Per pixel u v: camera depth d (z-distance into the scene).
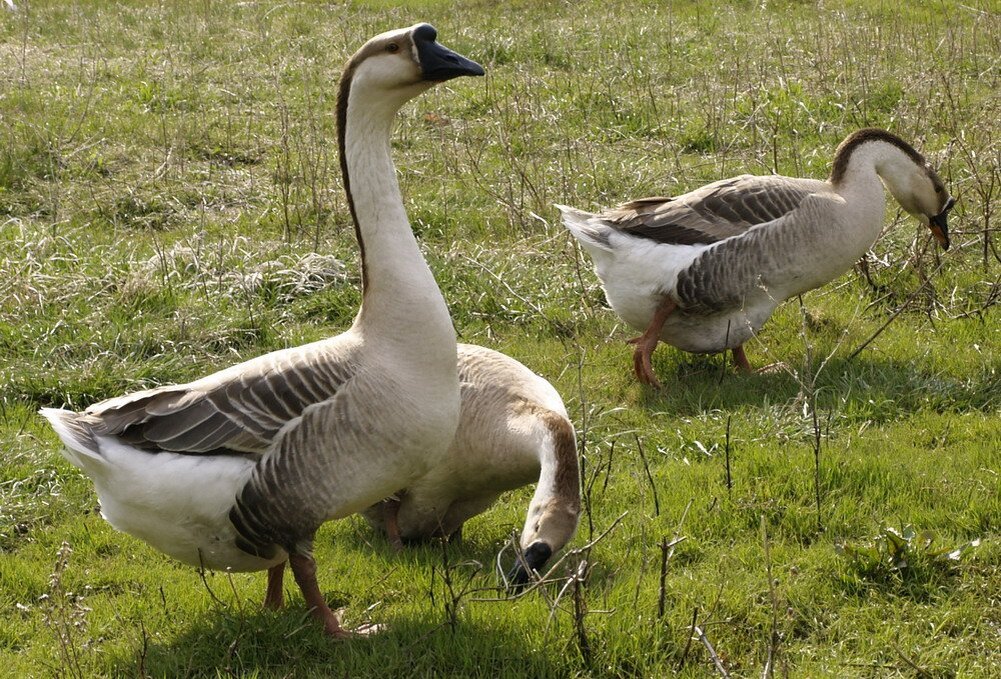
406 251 6.88
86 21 27.20
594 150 17.98
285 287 13.22
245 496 6.70
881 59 21.41
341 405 6.68
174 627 7.44
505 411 8.08
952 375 10.89
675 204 11.44
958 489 8.66
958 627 7.17
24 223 15.21
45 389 10.91
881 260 13.55
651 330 11.37
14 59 23.59
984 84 19.98
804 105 18.62
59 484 9.52
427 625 7.08
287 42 25.08
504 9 28.64
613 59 22.92
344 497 6.83
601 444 9.85
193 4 29.33
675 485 9.00
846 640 7.07
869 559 7.64
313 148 18.09
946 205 12.20
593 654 6.80
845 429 9.91
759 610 7.36
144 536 6.93
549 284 13.37
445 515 8.70
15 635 7.47
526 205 15.60
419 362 6.81
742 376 11.30
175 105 20.78
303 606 7.49
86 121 19.44
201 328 12.07
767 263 11.19
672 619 7.06
